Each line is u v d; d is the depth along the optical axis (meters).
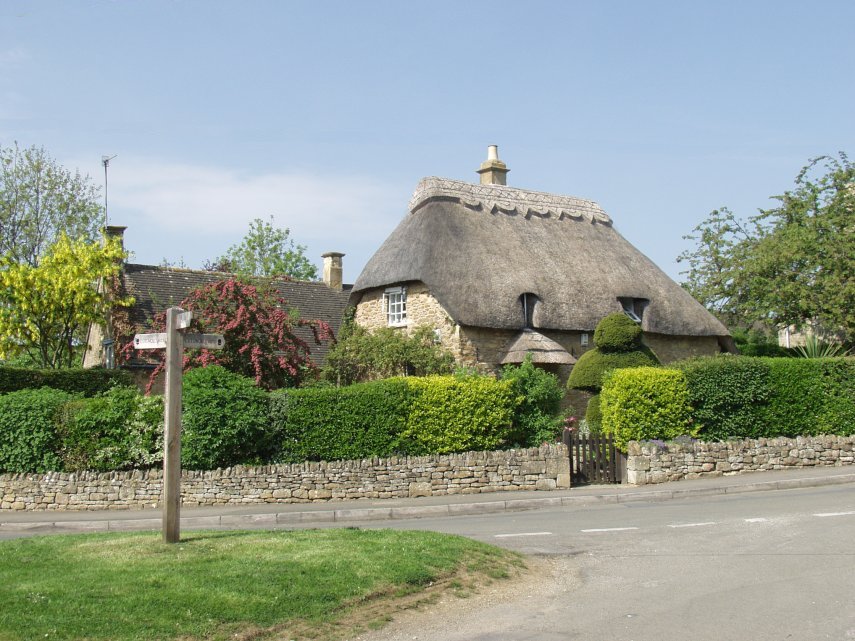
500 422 18.88
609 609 8.55
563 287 27.16
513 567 10.20
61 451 17.81
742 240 36.50
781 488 17.86
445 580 9.30
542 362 24.98
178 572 8.74
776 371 20.48
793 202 33.50
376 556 9.62
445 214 27.88
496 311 25.44
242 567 8.98
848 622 7.78
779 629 7.66
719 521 13.56
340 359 26.64
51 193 38.78
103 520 15.38
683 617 8.15
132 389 19.50
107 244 28.44
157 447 17.77
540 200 31.28
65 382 23.53
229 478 17.28
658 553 11.23
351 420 18.17
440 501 16.89
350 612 8.11
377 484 17.73
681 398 19.64
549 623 8.11
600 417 22.12
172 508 10.36
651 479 18.73
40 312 27.31
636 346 23.05
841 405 20.91
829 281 29.88
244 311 22.08
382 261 27.78
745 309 33.25
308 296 34.50
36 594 7.88
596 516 14.91
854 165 32.91
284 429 18.16
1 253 36.94
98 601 7.75
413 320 26.84
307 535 10.98
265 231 55.88
